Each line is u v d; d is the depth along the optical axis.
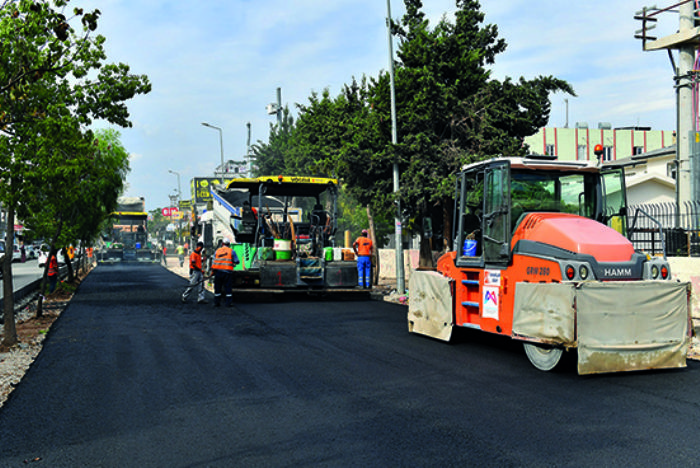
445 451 4.89
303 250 17.59
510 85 16.81
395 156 16.86
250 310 14.94
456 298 9.73
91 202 19.41
